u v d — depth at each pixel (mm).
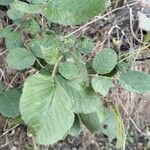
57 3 232
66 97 218
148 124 439
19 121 307
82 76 246
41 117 214
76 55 254
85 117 298
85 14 227
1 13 356
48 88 216
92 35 381
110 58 257
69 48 258
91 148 415
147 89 256
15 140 389
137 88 257
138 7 373
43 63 277
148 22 343
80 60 255
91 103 250
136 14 378
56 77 231
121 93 400
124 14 383
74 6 229
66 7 230
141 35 373
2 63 365
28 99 213
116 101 401
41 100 214
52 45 228
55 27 336
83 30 372
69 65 229
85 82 253
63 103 216
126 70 281
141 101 425
